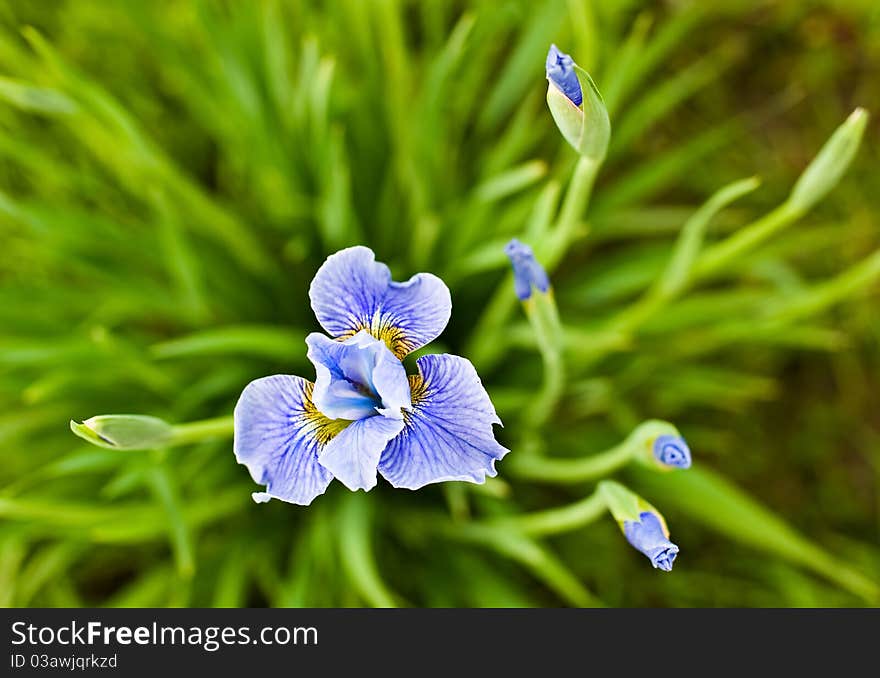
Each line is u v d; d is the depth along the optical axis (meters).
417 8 0.97
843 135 0.67
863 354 1.02
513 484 0.87
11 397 0.81
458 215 0.83
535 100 0.94
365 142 0.85
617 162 1.03
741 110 1.06
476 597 0.81
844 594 0.93
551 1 0.82
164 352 0.73
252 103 0.81
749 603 0.93
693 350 0.85
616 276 0.87
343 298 0.60
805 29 1.05
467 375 0.60
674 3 1.01
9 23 0.80
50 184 0.85
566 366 0.81
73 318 0.82
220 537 0.83
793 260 1.01
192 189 0.77
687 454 0.65
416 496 0.83
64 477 0.81
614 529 0.92
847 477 1.01
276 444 0.60
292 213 0.83
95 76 0.91
